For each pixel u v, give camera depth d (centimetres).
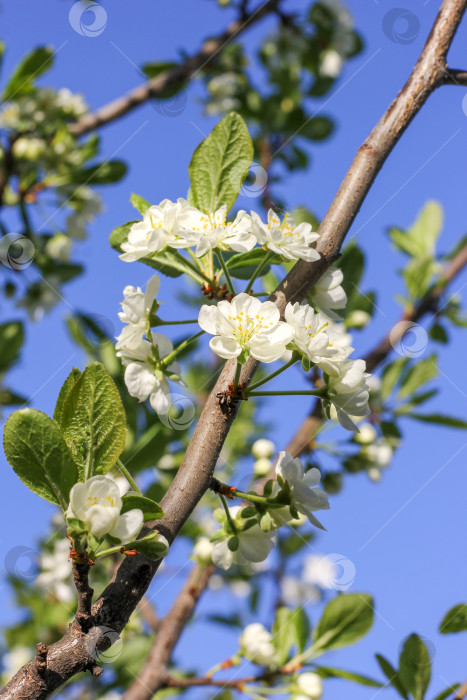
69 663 45
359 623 61
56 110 77
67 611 73
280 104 94
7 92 76
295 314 49
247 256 54
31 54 74
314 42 97
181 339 71
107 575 67
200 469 48
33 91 78
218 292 52
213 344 48
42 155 75
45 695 45
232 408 48
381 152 52
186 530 73
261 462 66
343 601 61
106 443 46
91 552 45
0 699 44
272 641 62
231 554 50
